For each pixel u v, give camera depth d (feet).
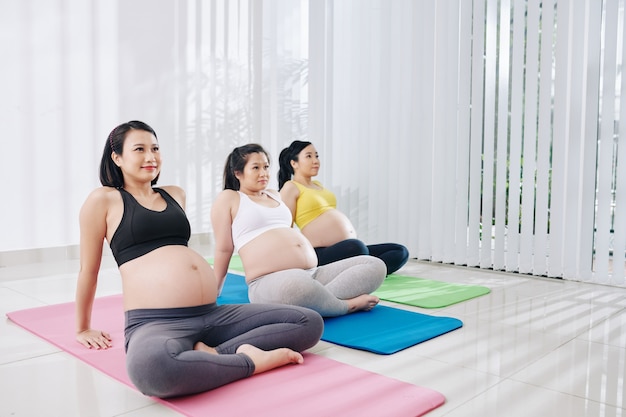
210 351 5.89
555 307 8.92
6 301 8.86
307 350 6.71
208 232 15.11
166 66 13.94
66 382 5.72
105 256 12.95
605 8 10.23
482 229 12.05
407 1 12.94
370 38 13.57
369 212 13.78
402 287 10.18
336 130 14.47
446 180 12.52
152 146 6.31
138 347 5.17
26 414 5.00
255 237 8.02
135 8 13.32
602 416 5.08
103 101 12.91
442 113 12.50
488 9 11.62
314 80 14.71
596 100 10.55
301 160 10.36
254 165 8.28
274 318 6.22
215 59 14.88
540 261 11.28
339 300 7.96
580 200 10.91
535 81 11.14
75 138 12.54
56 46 12.17
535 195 11.39
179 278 5.89
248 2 15.48
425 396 5.32
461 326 7.80
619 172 10.28
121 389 5.55
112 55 13.00
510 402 5.35
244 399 5.21
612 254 11.02
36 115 11.97
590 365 6.37
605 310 8.76
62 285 9.98
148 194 6.46
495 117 11.81
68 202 12.51
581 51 10.63
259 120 15.88
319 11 14.48
